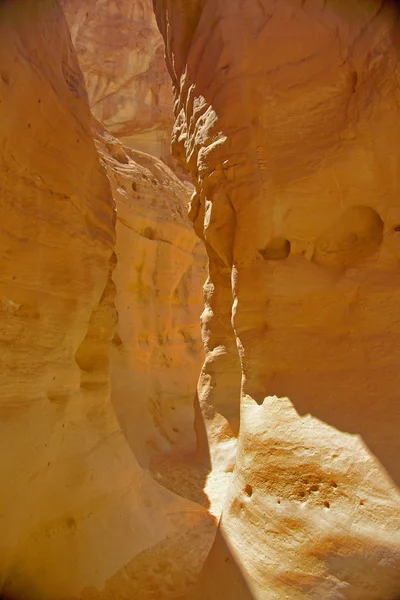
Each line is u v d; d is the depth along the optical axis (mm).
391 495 2076
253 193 2840
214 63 3244
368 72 2473
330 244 2725
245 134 2906
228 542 2645
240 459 2791
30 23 3258
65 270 3512
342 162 2561
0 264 2893
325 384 2471
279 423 2543
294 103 2764
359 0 2566
